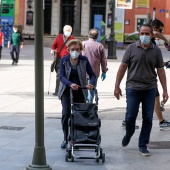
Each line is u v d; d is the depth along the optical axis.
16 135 23.78
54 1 113.50
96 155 19.11
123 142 20.95
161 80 20.30
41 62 17.16
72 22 113.94
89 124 18.61
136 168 18.42
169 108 31.48
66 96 20.17
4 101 33.66
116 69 57.47
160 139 23.19
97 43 27.70
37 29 17.00
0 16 103.25
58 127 25.61
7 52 87.81
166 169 18.39
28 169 17.56
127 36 104.81
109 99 35.00
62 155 20.08
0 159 19.38
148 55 19.70
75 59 20.20
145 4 108.25
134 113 19.97
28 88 40.12
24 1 110.75
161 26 24.47
